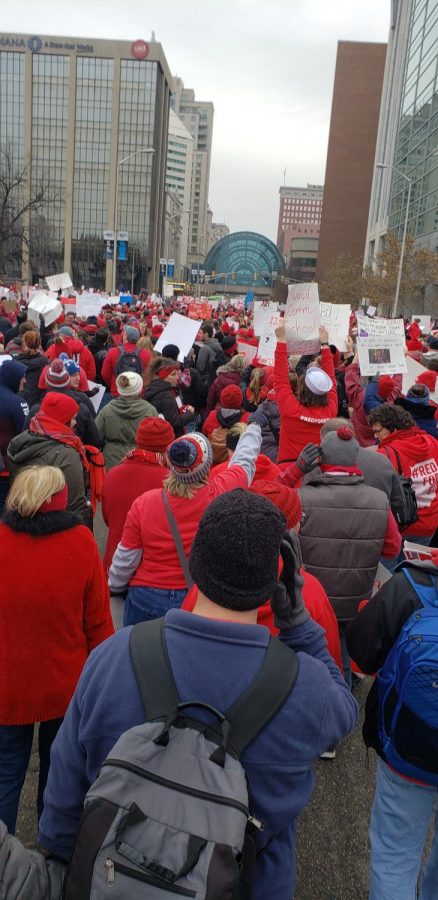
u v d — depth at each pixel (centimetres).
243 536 145
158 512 304
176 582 304
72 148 10550
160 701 138
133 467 392
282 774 141
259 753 138
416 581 223
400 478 416
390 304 4725
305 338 531
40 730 277
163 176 12200
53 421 424
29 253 8206
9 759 261
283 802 142
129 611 312
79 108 10456
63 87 10356
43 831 158
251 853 131
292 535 173
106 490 399
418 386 606
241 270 15500
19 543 248
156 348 905
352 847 306
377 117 10081
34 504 246
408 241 4606
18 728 260
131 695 142
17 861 140
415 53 6197
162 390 693
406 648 212
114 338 1205
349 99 10062
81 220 10862
